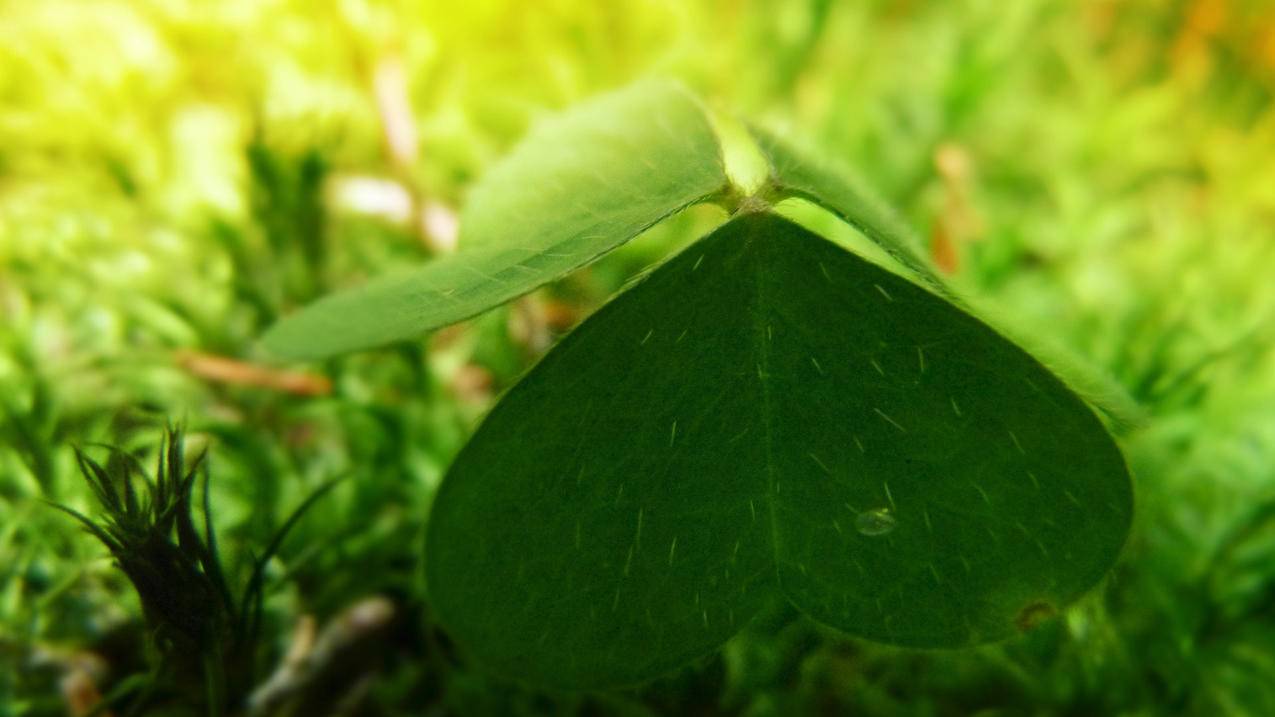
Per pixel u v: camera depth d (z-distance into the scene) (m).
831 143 0.07
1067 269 0.07
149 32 0.07
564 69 0.07
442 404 0.06
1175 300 0.06
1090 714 0.05
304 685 0.05
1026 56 0.08
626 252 0.06
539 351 0.06
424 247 0.07
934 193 0.07
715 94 0.07
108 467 0.05
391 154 0.07
